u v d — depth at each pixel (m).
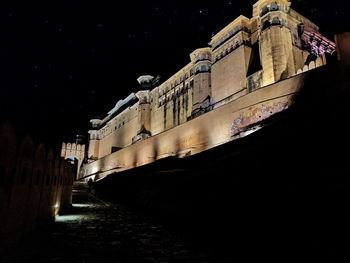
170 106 37.94
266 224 6.32
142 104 43.66
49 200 11.16
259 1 26.38
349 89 14.05
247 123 19.86
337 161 7.04
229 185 9.55
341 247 4.41
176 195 12.23
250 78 25.44
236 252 6.21
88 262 5.80
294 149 9.73
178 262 5.88
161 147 30.56
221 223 7.91
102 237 8.41
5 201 6.01
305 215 5.63
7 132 5.95
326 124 11.02
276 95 18.41
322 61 19.52
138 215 13.57
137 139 41.81
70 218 12.51
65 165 16.31
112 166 43.91
